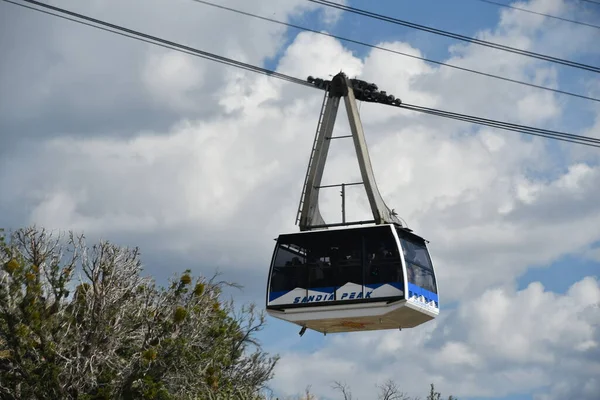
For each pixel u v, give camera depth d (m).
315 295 38.38
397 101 41.16
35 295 39.06
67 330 39.31
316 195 40.00
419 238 39.59
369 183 39.25
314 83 41.06
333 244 38.59
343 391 50.00
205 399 42.25
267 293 39.19
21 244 40.59
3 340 39.88
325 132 40.53
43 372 38.44
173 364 40.16
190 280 42.44
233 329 47.62
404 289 37.03
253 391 47.03
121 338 40.84
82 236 41.31
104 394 38.69
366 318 38.22
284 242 39.41
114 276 40.88
